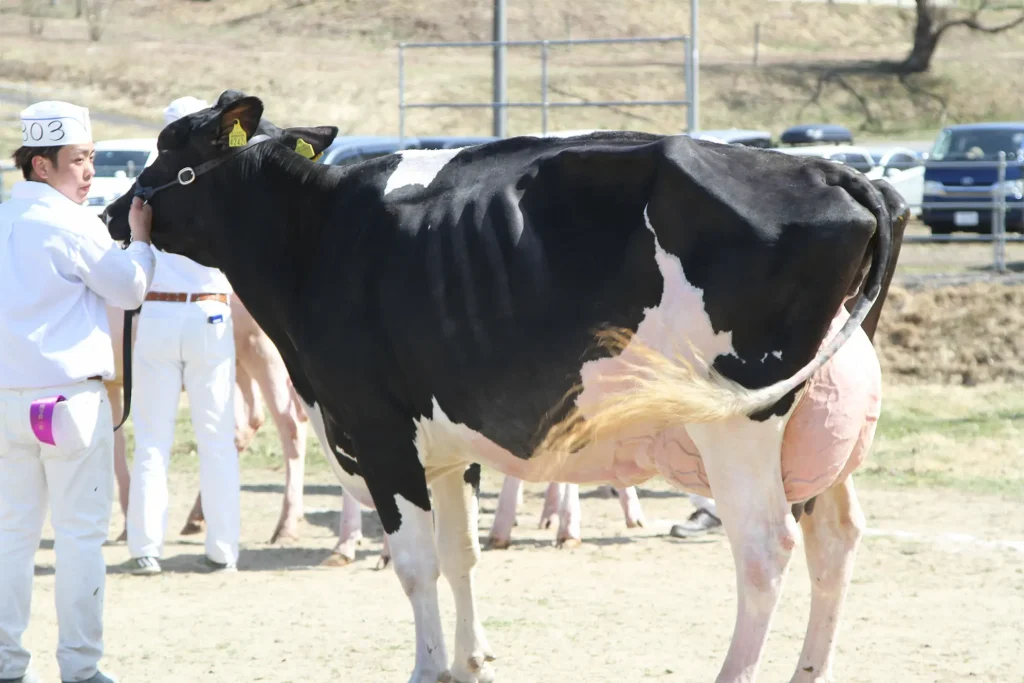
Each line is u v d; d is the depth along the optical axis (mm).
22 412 6766
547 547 11383
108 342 6996
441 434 6727
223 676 7555
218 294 10680
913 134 56094
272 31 67375
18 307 6727
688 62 23234
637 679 7344
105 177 24359
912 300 22250
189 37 66500
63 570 6883
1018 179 28203
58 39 64625
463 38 65500
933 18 63688
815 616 6574
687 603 9242
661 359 5664
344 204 7023
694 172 5809
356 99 53812
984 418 17062
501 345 6258
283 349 7480
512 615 8922
